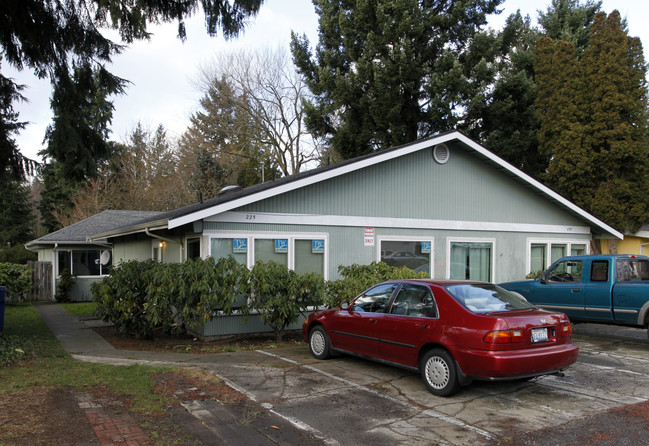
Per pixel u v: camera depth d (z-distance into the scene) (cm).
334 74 2475
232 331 1029
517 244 1473
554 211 1562
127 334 1127
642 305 950
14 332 1159
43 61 999
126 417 526
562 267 1120
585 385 683
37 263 2177
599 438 486
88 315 1570
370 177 1222
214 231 1018
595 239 1759
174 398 600
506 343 565
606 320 1009
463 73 2269
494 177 1439
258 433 490
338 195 1173
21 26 939
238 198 1002
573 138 1761
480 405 587
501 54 2483
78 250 2223
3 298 1040
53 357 856
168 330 1047
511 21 2427
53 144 1013
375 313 723
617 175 1730
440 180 1336
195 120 3547
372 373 731
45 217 3791
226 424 513
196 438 473
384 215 1239
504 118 2289
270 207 1083
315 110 2647
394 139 2295
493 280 1415
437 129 2353
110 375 707
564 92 1809
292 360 823
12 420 509
